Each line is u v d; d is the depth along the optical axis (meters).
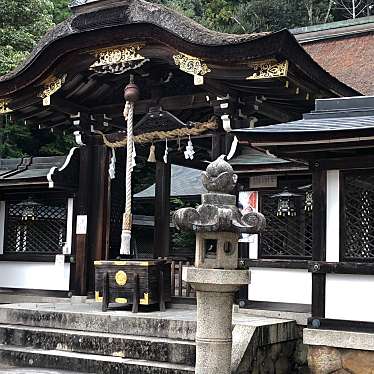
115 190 10.66
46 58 8.98
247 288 8.29
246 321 7.04
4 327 8.01
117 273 8.16
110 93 10.17
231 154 8.42
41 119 10.59
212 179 5.53
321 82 8.18
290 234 8.16
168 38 8.13
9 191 10.67
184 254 16.50
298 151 6.21
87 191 10.03
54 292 10.17
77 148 10.18
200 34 7.89
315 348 6.18
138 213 19.81
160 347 6.74
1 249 10.78
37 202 10.48
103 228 9.96
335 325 6.17
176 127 8.97
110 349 7.09
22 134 20.88
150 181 21.36
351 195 6.28
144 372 6.48
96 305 9.08
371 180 6.16
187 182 15.41
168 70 9.44
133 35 8.45
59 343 7.48
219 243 5.39
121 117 10.14
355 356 5.98
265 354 6.70
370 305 6.02
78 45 8.81
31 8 17.31
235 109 8.45
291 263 7.96
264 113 8.82
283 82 7.79
